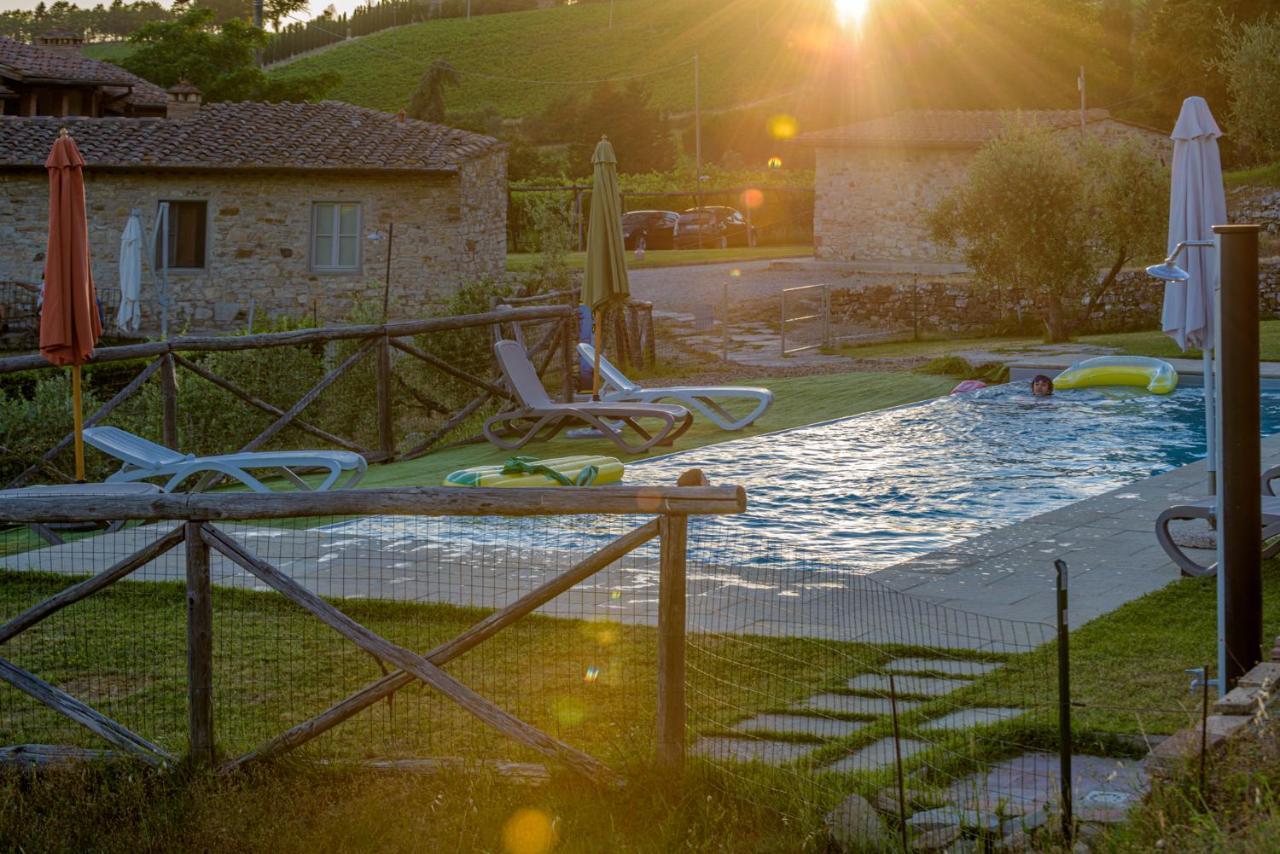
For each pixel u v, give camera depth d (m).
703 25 124.94
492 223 30.75
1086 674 5.68
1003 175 22.02
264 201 28.08
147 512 5.10
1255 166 40.66
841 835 4.12
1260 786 3.87
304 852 4.45
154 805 4.86
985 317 25.97
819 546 9.27
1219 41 44.34
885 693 5.34
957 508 10.70
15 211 27.95
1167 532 7.77
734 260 38.47
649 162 77.38
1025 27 62.47
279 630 6.91
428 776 4.94
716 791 4.59
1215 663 5.76
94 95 38.47
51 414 13.58
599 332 14.98
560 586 4.88
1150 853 3.61
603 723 5.31
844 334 26.17
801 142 35.97
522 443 14.27
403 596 7.48
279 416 13.58
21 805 4.87
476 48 123.06
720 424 15.26
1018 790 4.43
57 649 6.72
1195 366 17.98
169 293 28.20
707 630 6.57
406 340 17.61
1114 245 22.19
